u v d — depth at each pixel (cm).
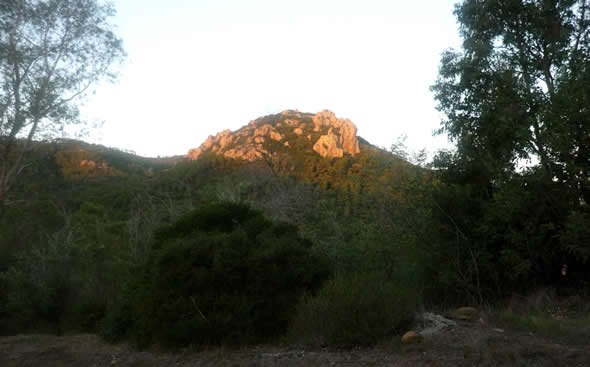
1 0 1620
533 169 712
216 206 762
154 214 1097
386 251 881
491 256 761
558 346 418
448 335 494
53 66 1758
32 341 674
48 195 1942
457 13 1052
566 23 948
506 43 983
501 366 373
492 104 878
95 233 1217
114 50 1862
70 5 1755
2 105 1609
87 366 504
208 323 543
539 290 708
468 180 891
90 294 868
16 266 1105
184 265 571
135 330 605
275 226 756
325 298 552
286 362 448
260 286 591
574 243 645
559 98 692
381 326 506
